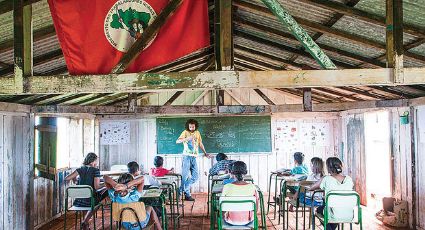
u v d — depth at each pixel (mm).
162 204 5020
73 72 3166
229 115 9383
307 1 3438
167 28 3264
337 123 9547
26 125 6246
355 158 8422
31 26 3123
